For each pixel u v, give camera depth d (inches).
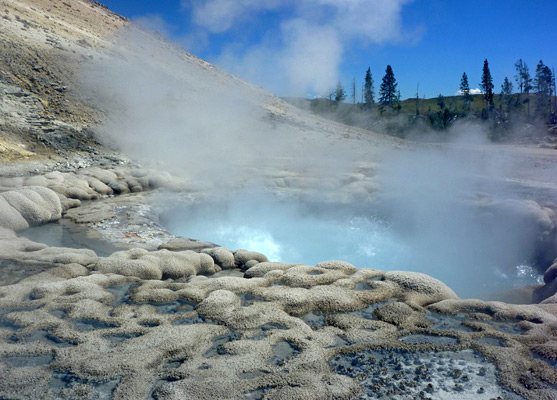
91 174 556.1
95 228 394.0
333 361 178.4
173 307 227.0
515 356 181.0
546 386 162.7
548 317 215.6
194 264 291.3
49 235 370.9
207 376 163.2
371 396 155.8
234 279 259.0
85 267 276.2
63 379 160.6
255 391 156.4
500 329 209.3
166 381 161.3
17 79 722.8
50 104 724.0
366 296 238.5
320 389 157.5
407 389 160.1
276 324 207.9
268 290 243.9
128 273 265.7
